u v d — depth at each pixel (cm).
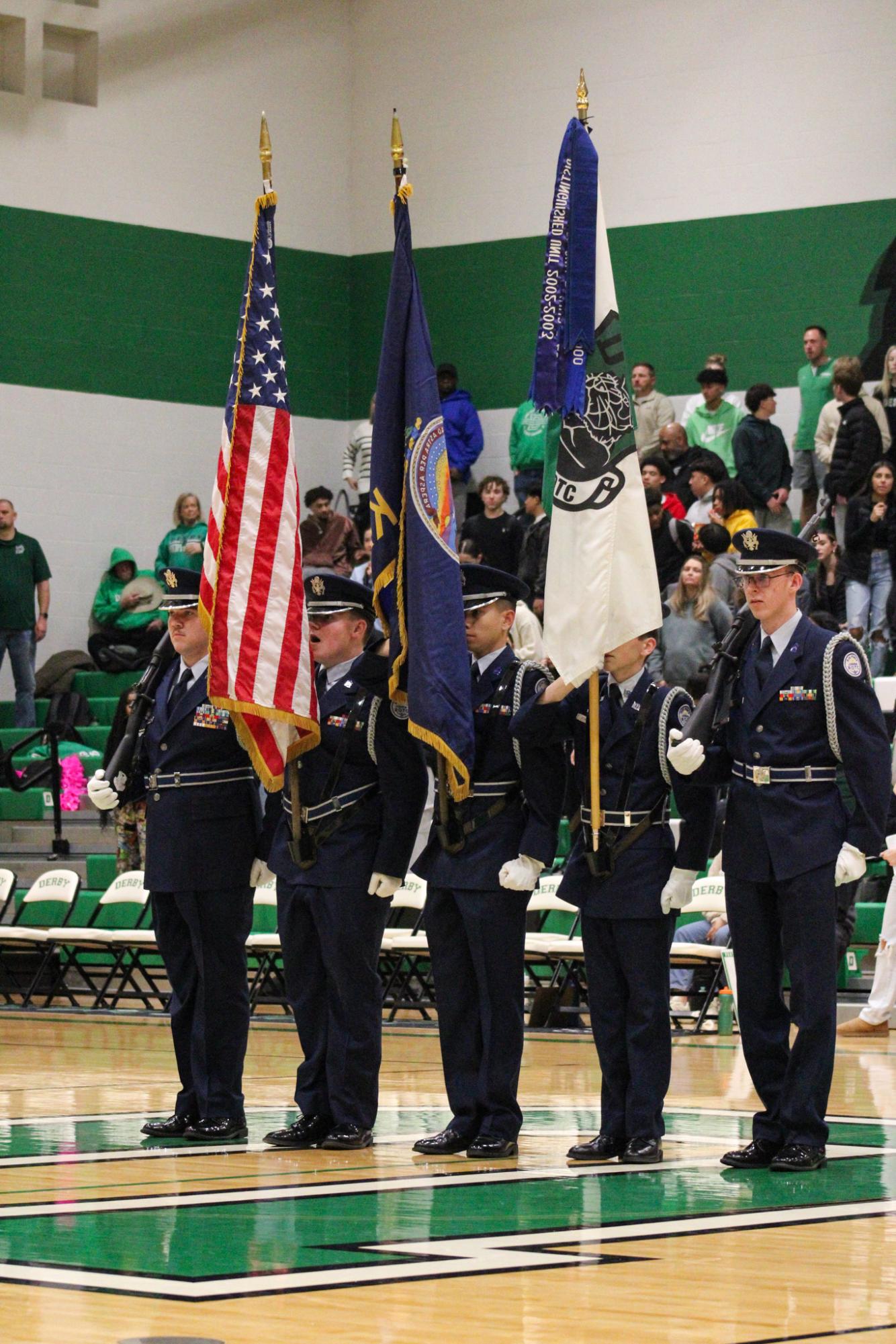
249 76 2384
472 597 779
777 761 723
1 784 1992
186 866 784
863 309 2084
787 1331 446
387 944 1362
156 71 2325
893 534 1725
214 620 784
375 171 2428
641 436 2042
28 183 2239
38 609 2156
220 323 2369
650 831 744
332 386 2438
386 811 773
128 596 2206
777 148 2136
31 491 2233
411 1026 1333
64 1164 714
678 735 726
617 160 2228
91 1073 1042
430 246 2362
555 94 2284
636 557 770
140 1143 775
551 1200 630
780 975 739
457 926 766
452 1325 448
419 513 775
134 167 2309
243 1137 796
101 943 1502
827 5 2112
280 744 783
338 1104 765
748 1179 682
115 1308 464
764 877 721
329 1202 624
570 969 1375
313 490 2120
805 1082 704
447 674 754
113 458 2289
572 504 776
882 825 712
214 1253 535
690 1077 1031
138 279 2309
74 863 1797
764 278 2138
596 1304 472
